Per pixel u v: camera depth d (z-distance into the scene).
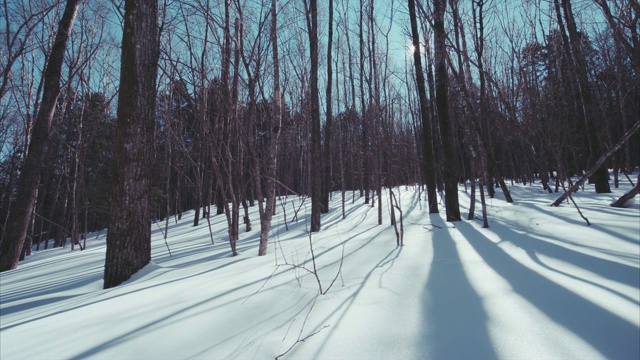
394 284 3.09
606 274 2.90
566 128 12.15
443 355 1.88
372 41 8.74
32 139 8.70
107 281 4.17
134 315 2.64
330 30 11.91
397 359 1.87
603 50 12.28
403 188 23.06
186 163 12.15
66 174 16.45
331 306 2.65
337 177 26.84
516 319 2.22
